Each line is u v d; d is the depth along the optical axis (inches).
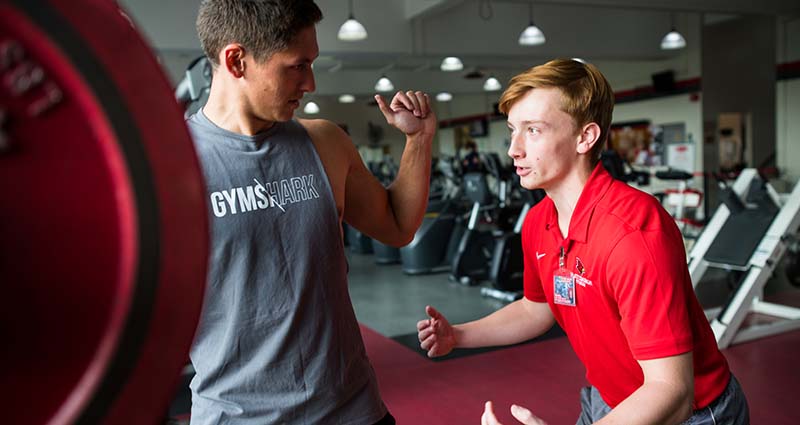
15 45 14.8
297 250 50.3
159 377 16.8
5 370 15.5
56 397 15.8
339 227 53.7
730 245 185.2
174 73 486.3
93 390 15.8
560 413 139.4
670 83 542.0
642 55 512.7
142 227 15.9
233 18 45.4
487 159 318.0
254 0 44.9
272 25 44.9
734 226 188.4
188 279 16.9
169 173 16.5
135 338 16.1
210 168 48.5
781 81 487.8
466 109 828.6
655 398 43.8
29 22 14.7
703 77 521.0
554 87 49.4
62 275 15.6
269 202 49.6
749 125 506.9
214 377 50.0
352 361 53.6
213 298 49.0
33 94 15.1
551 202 54.9
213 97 50.3
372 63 593.3
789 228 175.8
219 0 46.0
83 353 15.9
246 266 48.8
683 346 45.1
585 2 365.1
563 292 52.9
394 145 847.1
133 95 16.0
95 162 15.7
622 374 53.3
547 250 54.5
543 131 50.3
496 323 63.5
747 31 502.0
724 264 183.8
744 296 175.9
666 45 404.5
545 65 50.6
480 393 152.4
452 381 161.0
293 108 49.4
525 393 150.9
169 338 16.8
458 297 258.7
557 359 171.8
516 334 63.6
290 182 50.7
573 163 51.1
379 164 579.8
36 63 15.0
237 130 50.0
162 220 16.3
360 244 396.2
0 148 14.9
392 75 634.8
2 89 14.9
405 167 62.5
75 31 15.2
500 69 677.3
